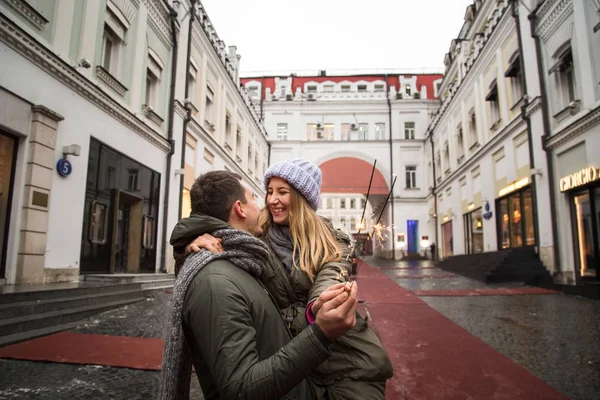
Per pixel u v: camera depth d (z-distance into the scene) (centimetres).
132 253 993
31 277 614
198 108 1461
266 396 84
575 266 973
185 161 1322
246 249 115
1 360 352
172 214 1178
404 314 620
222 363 88
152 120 1084
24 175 617
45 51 646
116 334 455
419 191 2828
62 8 705
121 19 920
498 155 1493
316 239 130
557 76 1041
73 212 722
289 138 2989
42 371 328
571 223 992
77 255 734
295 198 140
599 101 865
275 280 125
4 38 573
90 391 288
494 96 1545
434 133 2620
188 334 105
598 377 326
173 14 1188
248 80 3303
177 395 102
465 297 826
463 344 432
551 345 429
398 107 2945
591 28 909
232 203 127
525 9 1205
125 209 991
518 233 1329
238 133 2141
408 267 1847
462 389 296
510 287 995
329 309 90
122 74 932
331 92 3045
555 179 1048
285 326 114
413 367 351
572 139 967
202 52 1513
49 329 452
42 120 639
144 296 731
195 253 111
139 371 333
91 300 578
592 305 693
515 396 283
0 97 571
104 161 838
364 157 2916
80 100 753
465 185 1950
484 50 1617
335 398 113
